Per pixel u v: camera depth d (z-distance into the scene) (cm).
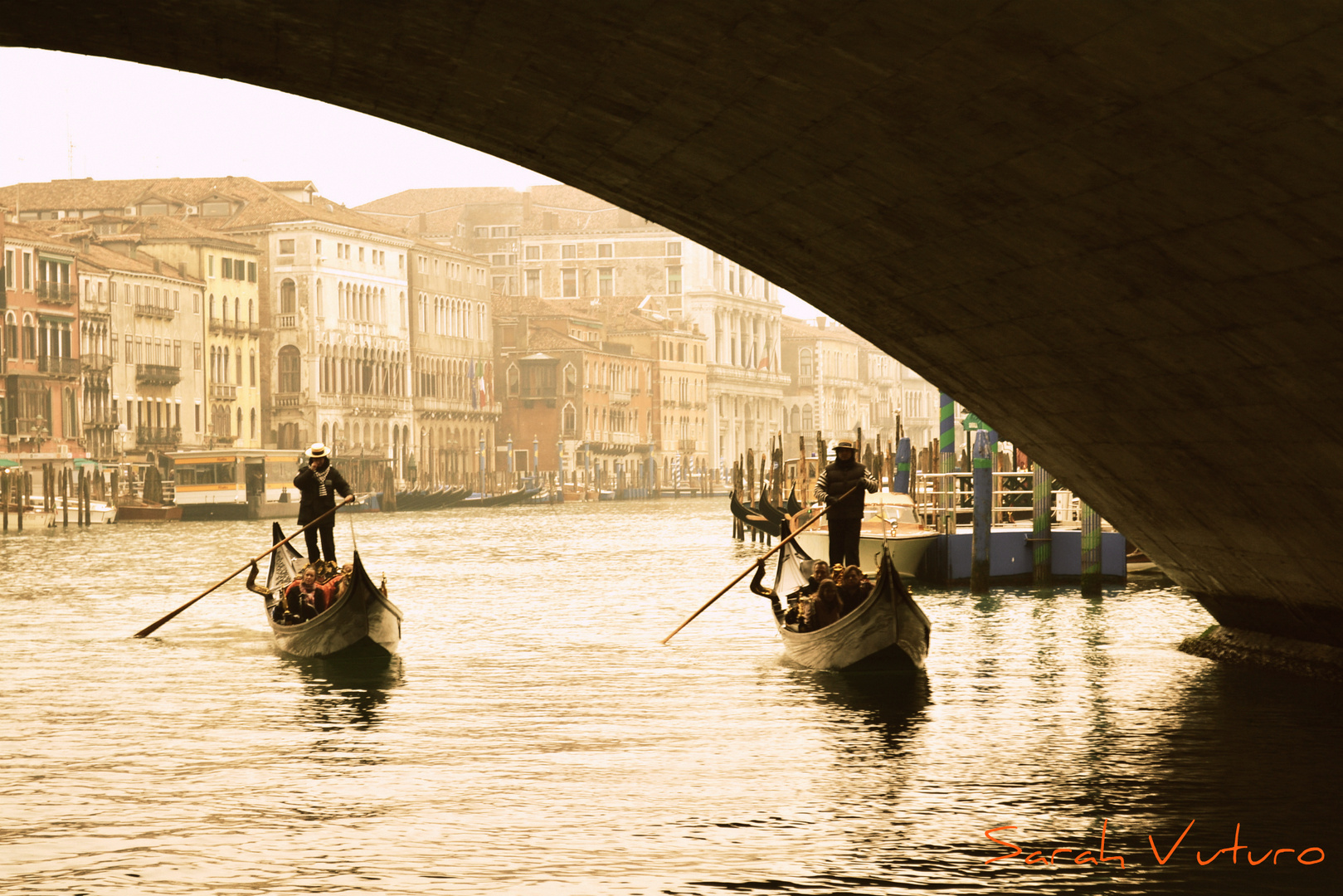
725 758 2433
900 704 2912
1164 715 2728
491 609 5119
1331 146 1703
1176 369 2498
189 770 2383
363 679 3369
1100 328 2534
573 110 2558
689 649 3862
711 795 2184
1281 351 2228
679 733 2653
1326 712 2733
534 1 2100
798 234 2828
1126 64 1708
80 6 2408
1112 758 2380
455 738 2639
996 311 2716
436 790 2233
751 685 3195
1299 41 1534
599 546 10012
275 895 1734
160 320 19038
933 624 4166
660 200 2964
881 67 1950
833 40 1916
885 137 2186
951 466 5353
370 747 2562
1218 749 2433
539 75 2428
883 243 2655
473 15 2225
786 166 2477
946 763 2367
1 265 16138
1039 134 1975
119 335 18250
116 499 16688
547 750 2519
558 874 1802
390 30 2380
